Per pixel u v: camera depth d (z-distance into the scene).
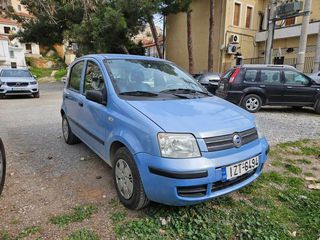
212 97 3.54
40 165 3.98
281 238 2.37
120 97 3.01
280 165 4.05
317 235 2.44
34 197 3.03
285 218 2.68
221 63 20.05
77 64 4.54
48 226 2.50
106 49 16.44
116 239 2.34
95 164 4.01
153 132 2.38
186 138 2.33
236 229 2.49
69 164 4.02
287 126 6.76
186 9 16.95
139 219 2.62
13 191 3.17
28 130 6.21
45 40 20.30
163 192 2.35
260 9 21.42
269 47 13.73
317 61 13.06
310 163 4.17
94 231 2.44
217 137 2.44
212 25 17.84
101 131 3.25
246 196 3.10
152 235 2.39
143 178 2.45
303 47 12.47
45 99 12.70
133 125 2.59
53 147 4.85
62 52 49.41
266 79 8.66
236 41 19.75
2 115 8.21
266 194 3.15
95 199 2.99
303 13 12.20
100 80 3.41
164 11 16.69
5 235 2.36
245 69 8.75
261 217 2.68
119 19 14.36
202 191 2.38
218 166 2.37
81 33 15.13
